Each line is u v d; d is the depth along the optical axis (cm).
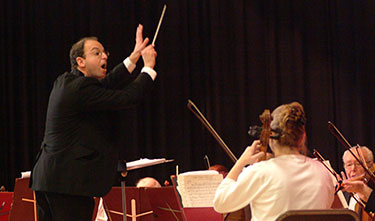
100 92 560
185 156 1321
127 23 1345
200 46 1338
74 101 556
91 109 562
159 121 1330
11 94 1342
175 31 1334
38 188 561
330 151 1284
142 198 796
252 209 504
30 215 803
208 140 1322
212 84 1327
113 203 804
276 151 514
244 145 1304
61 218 559
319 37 1307
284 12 1314
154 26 1343
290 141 505
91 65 598
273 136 506
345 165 808
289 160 500
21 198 798
